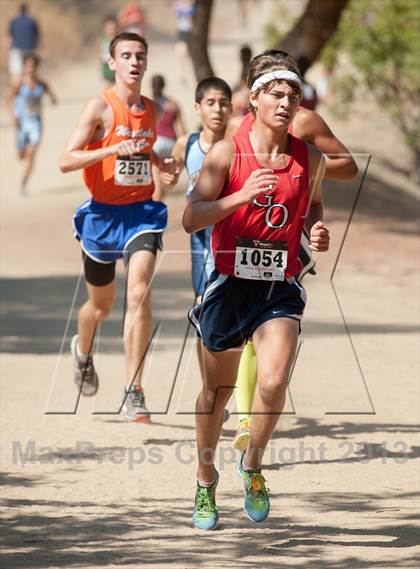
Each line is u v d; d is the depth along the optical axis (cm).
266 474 1562
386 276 3338
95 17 10106
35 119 4878
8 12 9462
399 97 5100
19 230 4153
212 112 1831
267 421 1249
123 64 1805
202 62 4269
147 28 10331
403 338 2508
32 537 1288
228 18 11019
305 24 3988
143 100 1838
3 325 2605
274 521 1363
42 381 2062
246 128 1258
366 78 5019
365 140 5544
